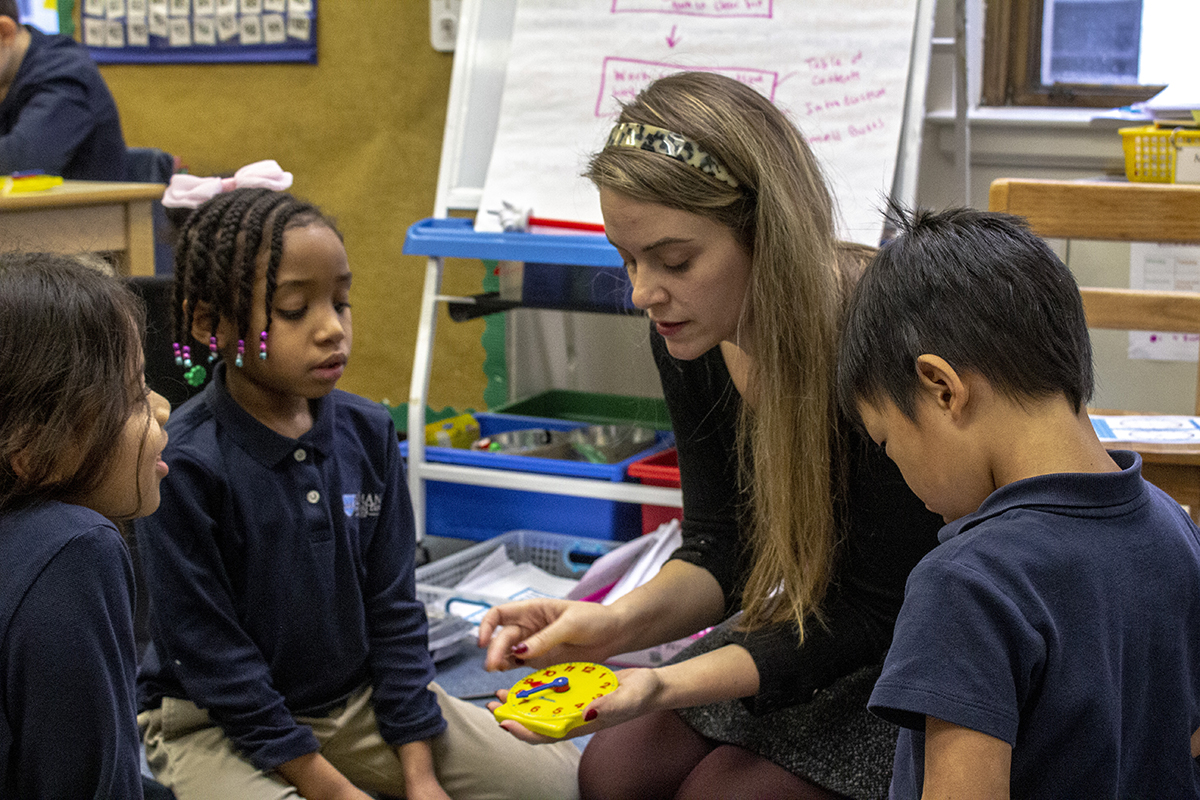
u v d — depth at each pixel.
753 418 1.21
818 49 2.28
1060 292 0.77
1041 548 0.72
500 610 1.22
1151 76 2.59
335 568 1.29
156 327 1.63
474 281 3.07
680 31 2.39
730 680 1.11
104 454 0.87
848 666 1.17
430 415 3.20
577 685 1.08
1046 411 0.76
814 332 1.10
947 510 0.82
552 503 2.32
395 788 1.34
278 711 1.21
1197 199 1.46
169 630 1.20
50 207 2.26
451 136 2.57
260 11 3.14
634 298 1.12
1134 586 0.74
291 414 1.30
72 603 0.82
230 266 1.23
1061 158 2.59
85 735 0.83
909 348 0.78
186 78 3.29
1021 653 0.70
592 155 1.17
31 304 0.85
